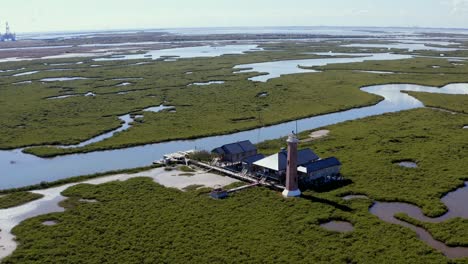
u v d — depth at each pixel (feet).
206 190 193.47
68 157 253.24
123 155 256.11
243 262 132.87
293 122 328.29
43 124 325.83
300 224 157.58
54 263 133.59
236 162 228.63
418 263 130.31
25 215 172.45
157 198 185.26
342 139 274.16
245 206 175.42
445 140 265.95
